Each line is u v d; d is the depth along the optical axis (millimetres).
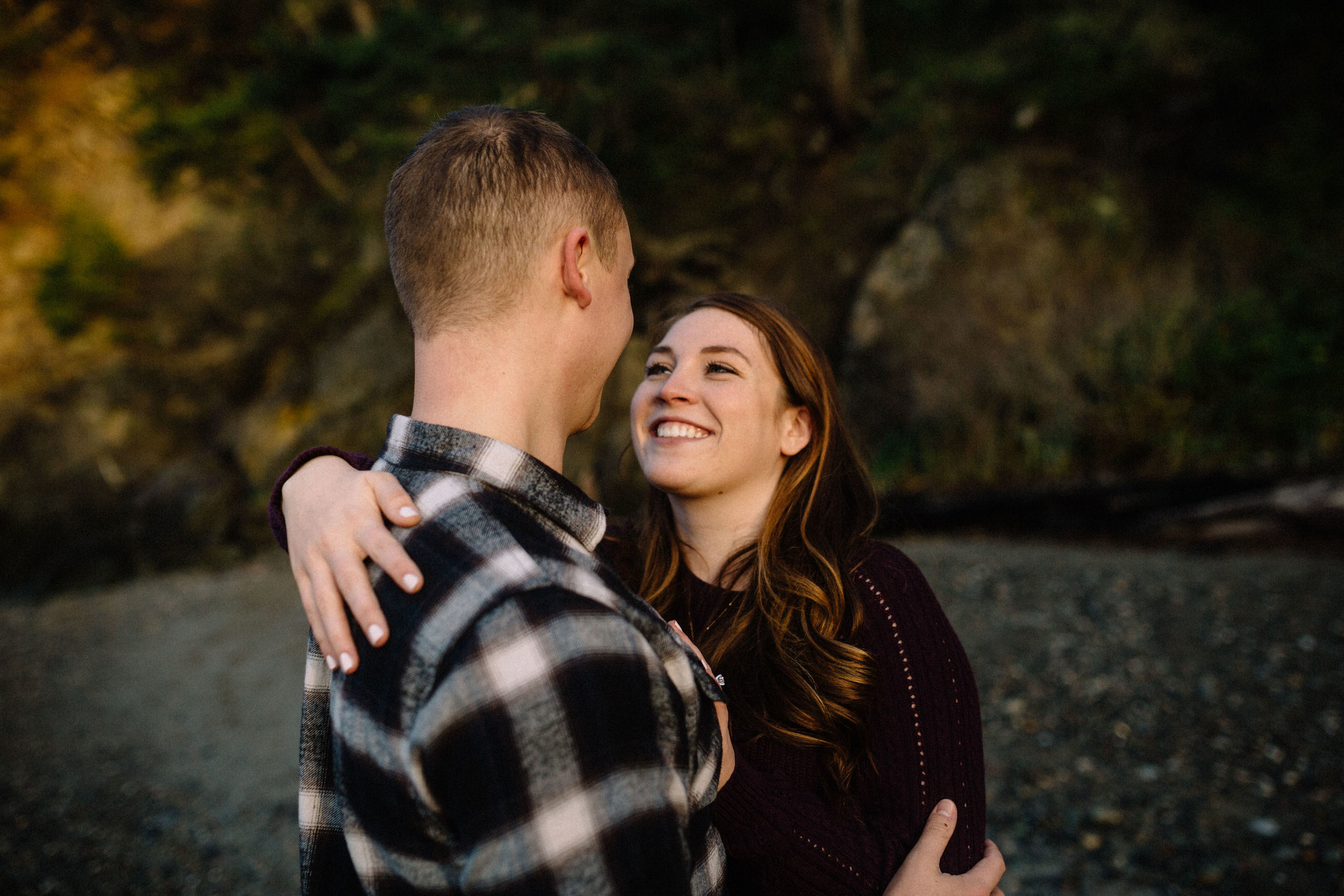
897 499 7539
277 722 5414
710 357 1360
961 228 9430
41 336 13758
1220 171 9000
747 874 1070
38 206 14836
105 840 4016
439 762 634
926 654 1211
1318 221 8242
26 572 11523
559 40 10938
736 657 1259
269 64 13898
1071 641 4637
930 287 9227
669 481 1330
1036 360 7762
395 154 10898
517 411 803
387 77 10852
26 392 13125
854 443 1449
